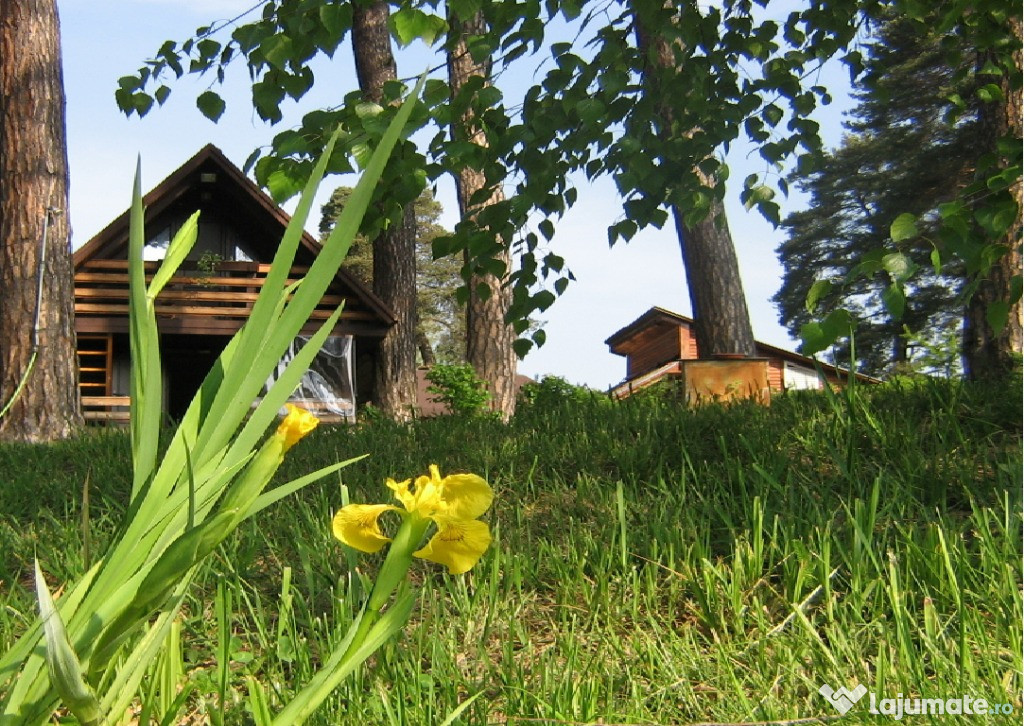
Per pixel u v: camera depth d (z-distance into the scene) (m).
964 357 10.50
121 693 1.27
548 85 4.34
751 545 3.29
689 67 4.68
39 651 1.08
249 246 23.33
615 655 2.59
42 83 10.75
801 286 47.84
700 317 13.23
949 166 35.59
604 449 4.74
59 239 10.71
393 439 5.73
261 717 1.46
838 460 3.77
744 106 4.79
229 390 1.13
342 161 3.59
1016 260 10.05
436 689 2.39
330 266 1.16
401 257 20.06
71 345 10.70
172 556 1.00
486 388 15.84
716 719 2.12
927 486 3.68
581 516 3.87
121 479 5.03
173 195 22.16
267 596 3.11
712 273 13.14
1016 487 3.49
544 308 4.78
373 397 19.94
